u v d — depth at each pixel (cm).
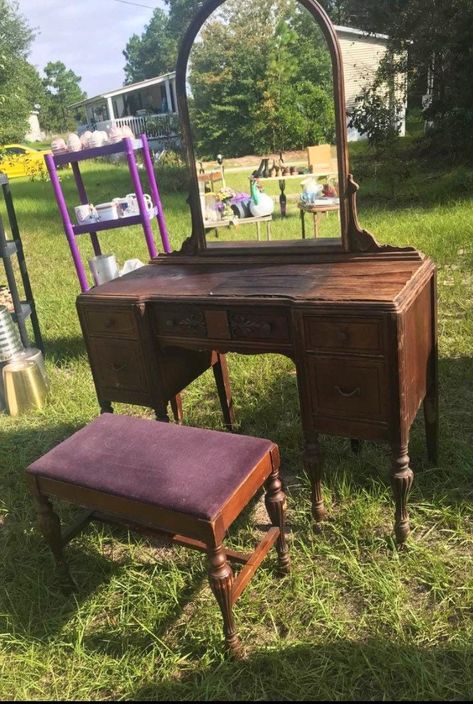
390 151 995
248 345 231
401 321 191
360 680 176
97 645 201
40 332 466
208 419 330
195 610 209
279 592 211
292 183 257
